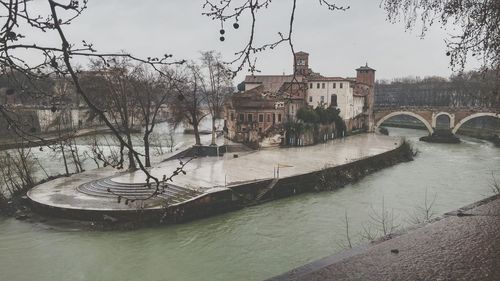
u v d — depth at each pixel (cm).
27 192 3164
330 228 2730
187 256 2256
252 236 2578
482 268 441
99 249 2317
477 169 5059
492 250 494
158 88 4162
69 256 2219
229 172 3950
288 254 2295
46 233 2533
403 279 412
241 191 3341
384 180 4356
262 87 6475
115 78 3378
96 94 3103
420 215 2992
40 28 346
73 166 4594
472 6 1074
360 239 2489
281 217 2995
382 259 470
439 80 15050
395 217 2955
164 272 2059
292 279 414
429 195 3644
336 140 7431
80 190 3194
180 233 2605
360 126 9338
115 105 3831
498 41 1062
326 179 3981
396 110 9469
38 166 4512
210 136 7475
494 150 7131
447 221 626
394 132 11019
